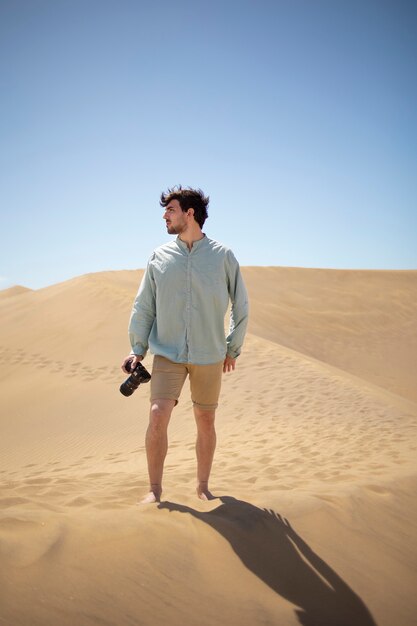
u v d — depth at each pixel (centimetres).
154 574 218
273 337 2764
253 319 2981
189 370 335
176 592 211
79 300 2225
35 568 201
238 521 272
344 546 277
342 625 217
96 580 204
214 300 329
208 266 329
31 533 225
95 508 294
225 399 1239
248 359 1494
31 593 189
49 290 2602
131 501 321
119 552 224
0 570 195
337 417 1044
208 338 330
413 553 292
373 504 333
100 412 1271
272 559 250
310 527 286
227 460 611
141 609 197
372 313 3509
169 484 406
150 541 237
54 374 1588
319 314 3359
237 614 208
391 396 1341
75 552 217
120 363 1627
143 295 340
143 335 342
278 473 466
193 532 254
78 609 188
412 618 236
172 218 333
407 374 2625
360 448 661
